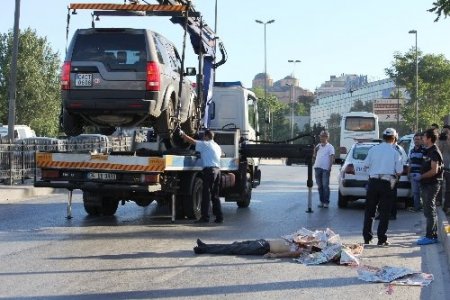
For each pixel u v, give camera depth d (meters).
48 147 22.41
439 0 15.68
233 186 15.46
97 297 6.80
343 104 118.00
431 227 10.84
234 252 9.41
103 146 27.52
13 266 8.30
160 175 12.16
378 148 10.64
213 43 16.09
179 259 9.00
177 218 13.51
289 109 140.12
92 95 11.79
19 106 56.34
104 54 11.84
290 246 9.34
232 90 17.09
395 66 59.31
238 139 15.41
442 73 58.16
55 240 10.41
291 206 16.84
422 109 57.91
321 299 6.93
